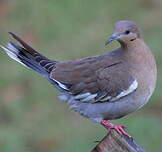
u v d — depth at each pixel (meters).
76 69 11.91
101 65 11.83
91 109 11.79
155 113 16.25
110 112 11.73
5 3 19.58
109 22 19.09
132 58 11.69
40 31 18.80
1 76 17.30
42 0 19.45
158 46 18.02
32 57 12.20
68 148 15.47
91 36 18.48
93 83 11.73
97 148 9.66
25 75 17.25
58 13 19.19
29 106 16.67
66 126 16.06
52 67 12.09
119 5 19.61
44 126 16.14
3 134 15.84
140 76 11.59
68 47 18.20
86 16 19.19
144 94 11.64
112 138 9.59
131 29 11.68
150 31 18.78
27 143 15.73
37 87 16.98
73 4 19.38
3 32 18.80
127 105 11.64
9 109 16.59
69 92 11.85
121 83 11.57
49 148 15.61
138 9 19.59
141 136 15.58
